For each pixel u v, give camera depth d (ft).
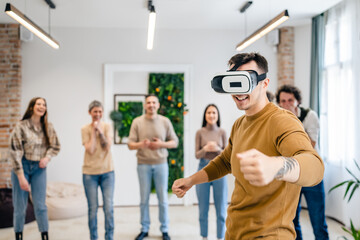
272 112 4.04
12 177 10.57
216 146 10.73
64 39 16.25
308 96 15.99
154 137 11.54
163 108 16.39
